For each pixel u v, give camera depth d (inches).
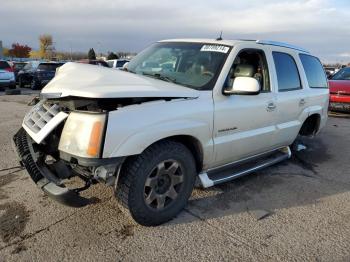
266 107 171.6
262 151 183.9
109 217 138.7
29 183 169.8
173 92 130.0
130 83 129.3
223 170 168.4
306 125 229.3
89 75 137.1
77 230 129.0
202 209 149.9
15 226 130.3
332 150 260.7
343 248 125.3
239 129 157.9
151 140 121.0
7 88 746.8
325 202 164.1
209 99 142.1
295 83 202.5
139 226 133.3
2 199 151.7
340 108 407.2
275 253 120.6
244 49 161.9
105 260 112.9
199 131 137.9
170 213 136.5
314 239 130.6
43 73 756.6
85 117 113.4
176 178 135.7
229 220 141.6
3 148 225.9
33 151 131.5
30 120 137.4
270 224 140.3
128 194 122.3
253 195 167.6
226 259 116.1
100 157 111.0
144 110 121.0
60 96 120.8
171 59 165.9
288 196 168.7
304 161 229.0
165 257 115.7
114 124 112.6
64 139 116.5
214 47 161.0
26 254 114.3
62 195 113.6
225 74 149.0
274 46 188.7
